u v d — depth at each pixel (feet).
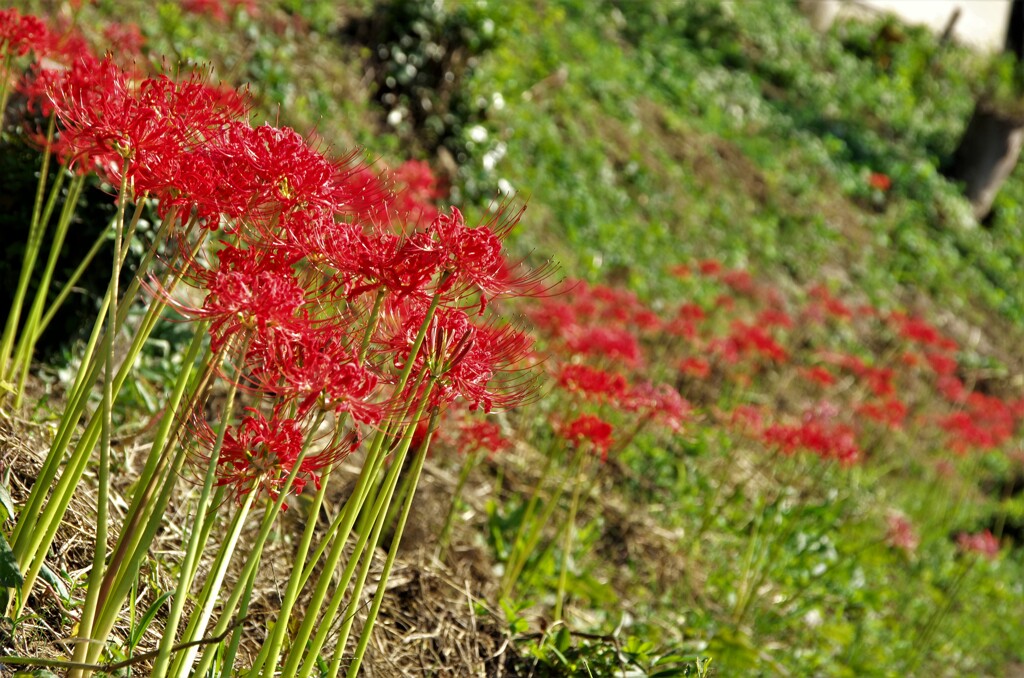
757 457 23.44
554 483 17.39
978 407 28.32
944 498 27.73
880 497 26.20
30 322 10.71
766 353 22.84
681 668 11.35
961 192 50.49
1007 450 34.76
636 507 18.44
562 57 36.96
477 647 11.08
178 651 6.79
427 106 27.07
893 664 19.33
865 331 35.40
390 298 7.13
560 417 15.88
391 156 25.53
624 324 20.90
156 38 22.39
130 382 12.33
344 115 25.35
